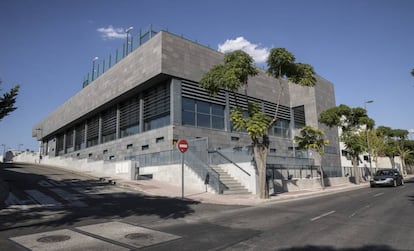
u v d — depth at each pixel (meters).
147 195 16.92
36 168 33.91
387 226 9.11
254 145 17.41
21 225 9.23
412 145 71.88
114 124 36.12
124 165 24.47
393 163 60.75
